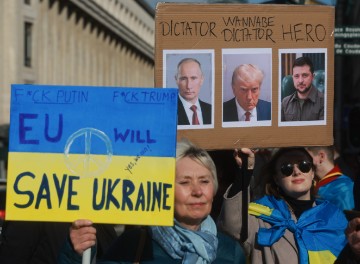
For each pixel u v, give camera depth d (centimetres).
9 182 578
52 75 6819
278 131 706
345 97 3619
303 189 705
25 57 6012
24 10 5947
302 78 710
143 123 584
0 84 5703
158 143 584
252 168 695
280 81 707
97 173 580
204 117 698
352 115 1552
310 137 712
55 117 583
